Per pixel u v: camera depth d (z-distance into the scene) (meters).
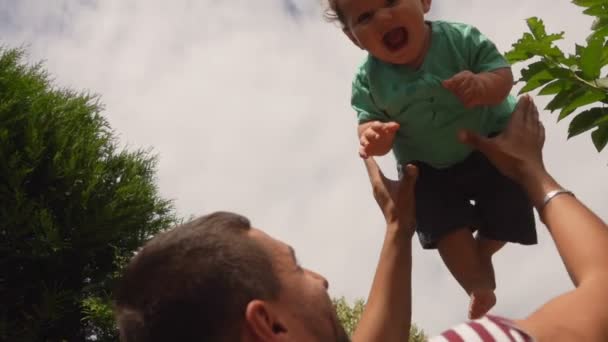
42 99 9.56
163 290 1.50
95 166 9.45
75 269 9.12
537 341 1.49
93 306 8.50
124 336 1.55
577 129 2.81
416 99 2.60
